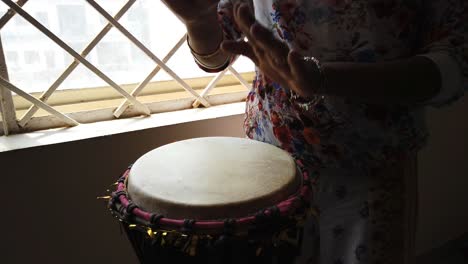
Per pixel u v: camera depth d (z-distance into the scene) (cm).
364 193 60
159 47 91
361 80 42
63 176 71
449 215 129
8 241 70
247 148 59
